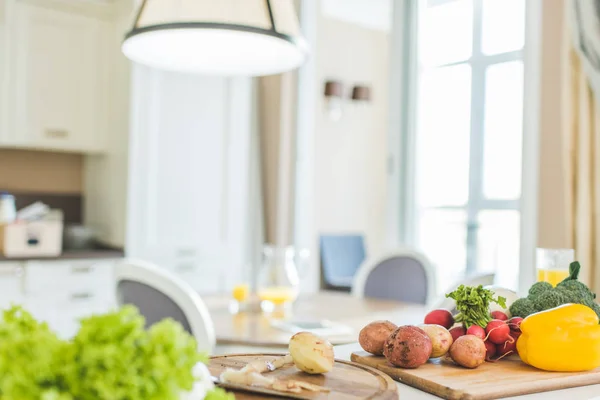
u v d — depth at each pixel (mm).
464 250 3855
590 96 2643
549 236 2754
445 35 3877
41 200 3717
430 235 3900
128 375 487
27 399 472
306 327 1904
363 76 6188
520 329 1105
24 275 3031
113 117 3514
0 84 3197
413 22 3850
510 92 3602
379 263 2928
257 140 4055
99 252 3252
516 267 3654
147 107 3377
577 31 2670
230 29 1715
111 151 3516
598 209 2627
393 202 3859
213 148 3615
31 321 631
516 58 3549
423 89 3877
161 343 521
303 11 4219
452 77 3854
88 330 510
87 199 3828
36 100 3307
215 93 3615
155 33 1845
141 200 3369
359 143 6168
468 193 3816
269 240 3967
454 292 1132
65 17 3377
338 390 883
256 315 2125
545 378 995
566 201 2697
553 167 2744
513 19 3557
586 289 1160
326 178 5883
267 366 991
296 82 4004
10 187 3625
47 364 487
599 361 1042
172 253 3473
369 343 1129
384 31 6367
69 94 3410
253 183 4039
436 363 1096
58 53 3367
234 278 3703
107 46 3512
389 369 1052
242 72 2215
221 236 3656
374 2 5555
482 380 975
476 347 1042
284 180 3943
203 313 1740
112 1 3475
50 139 3355
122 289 1898
